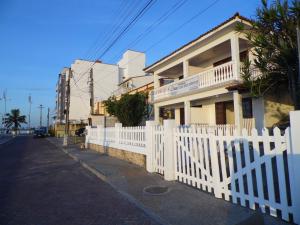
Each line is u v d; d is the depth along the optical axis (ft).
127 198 19.72
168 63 61.31
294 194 13.34
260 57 26.09
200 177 21.20
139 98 65.98
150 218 15.43
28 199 19.97
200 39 46.88
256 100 41.83
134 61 159.12
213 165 18.89
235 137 17.01
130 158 36.86
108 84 163.32
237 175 16.93
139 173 28.40
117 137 42.80
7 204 18.71
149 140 28.81
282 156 13.97
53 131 178.50
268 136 14.79
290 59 23.49
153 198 19.20
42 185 24.85
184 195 19.44
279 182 14.14
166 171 24.47
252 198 15.84
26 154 56.29
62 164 39.86
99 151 54.65
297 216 13.15
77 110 157.48
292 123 13.43
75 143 88.58
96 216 15.97
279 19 24.12
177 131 24.03
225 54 52.39
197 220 14.53
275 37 24.43
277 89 35.14
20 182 26.30
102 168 32.32
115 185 23.73
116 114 67.00
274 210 14.44
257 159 15.47
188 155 22.41
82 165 38.34
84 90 159.74
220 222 14.05
